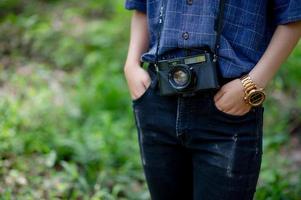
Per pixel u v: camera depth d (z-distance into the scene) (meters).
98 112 4.48
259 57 1.93
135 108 2.12
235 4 1.87
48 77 4.98
